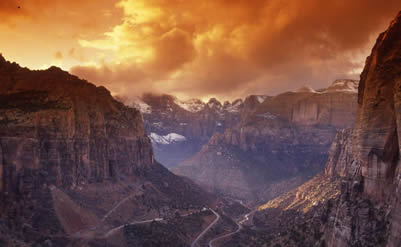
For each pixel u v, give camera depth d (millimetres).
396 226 82500
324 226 129625
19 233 165500
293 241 148125
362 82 119688
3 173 174000
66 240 175750
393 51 99688
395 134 95750
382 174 98062
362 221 98562
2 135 178375
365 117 103812
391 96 97438
